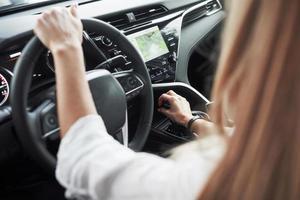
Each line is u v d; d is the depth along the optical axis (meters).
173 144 1.35
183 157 0.58
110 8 1.33
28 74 0.89
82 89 0.75
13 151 1.00
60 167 0.65
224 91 0.51
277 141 0.46
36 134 0.90
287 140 0.46
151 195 0.56
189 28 1.61
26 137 0.89
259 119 0.46
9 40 1.04
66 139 0.67
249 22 0.47
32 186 1.14
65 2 1.37
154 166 0.59
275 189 0.47
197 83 1.72
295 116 0.45
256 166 0.47
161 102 1.31
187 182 0.54
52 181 1.16
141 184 0.57
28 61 0.89
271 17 0.44
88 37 1.11
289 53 0.44
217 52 0.56
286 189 0.47
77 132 0.67
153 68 1.39
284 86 0.45
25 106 0.89
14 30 1.07
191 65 1.71
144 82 1.13
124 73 1.11
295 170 0.46
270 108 0.45
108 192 0.60
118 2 1.37
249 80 0.47
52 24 0.84
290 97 0.45
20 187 1.13
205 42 1.68
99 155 0.62
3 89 1.03
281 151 0.46
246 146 0.47
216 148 0.56
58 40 0.82
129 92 1.10
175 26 1.49
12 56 1.05
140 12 1.41
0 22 1.09
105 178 0.59
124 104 1.04
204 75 1.64
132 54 1.11
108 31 1.07
